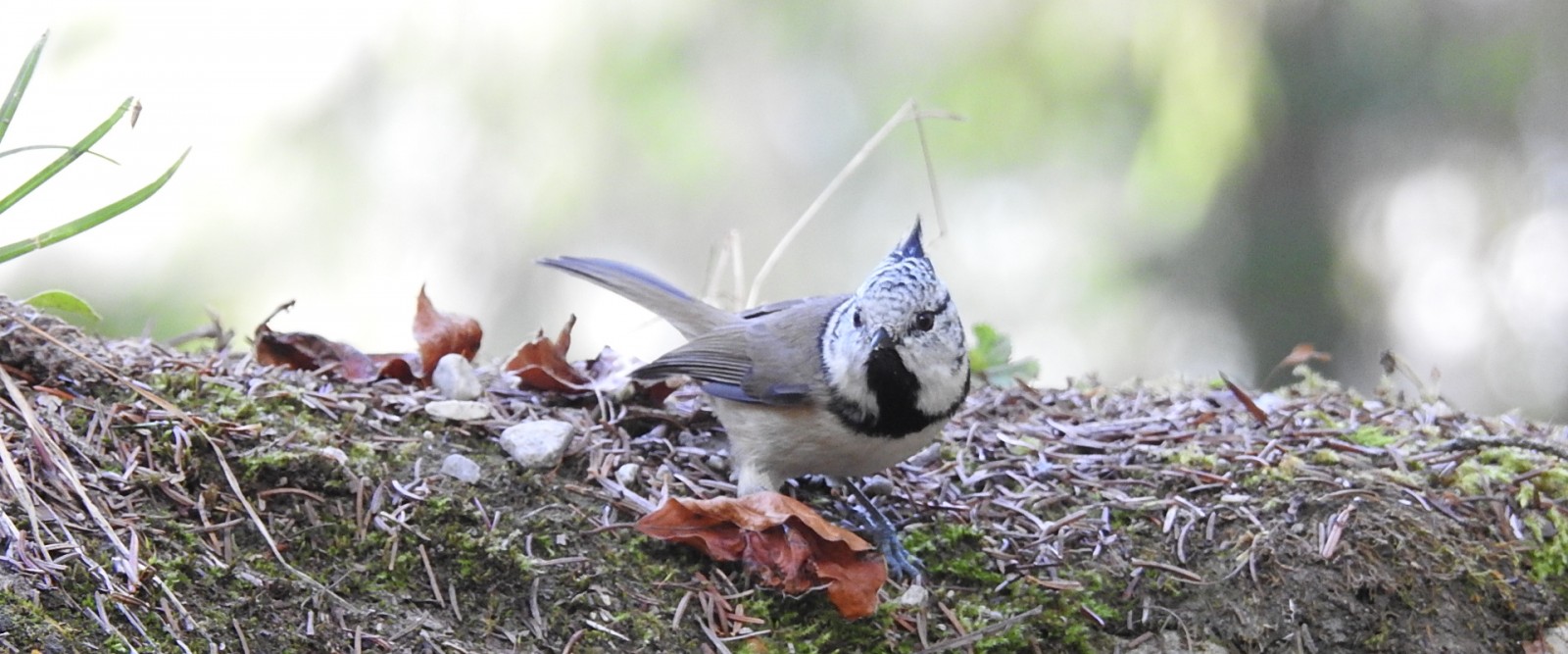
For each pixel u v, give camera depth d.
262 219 13.76
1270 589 6.21
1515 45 14.44
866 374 6.04
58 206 13.21
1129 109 14.41
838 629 5.84
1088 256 15.32
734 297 9.82
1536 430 7.88
